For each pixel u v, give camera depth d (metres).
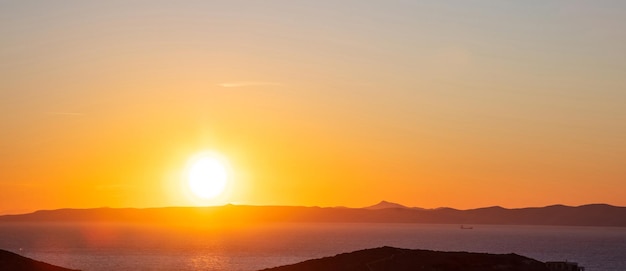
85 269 154.00
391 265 87.88
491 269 86.88
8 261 93.00
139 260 179.62
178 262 174.00
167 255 199.50
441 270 85.88
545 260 196.75
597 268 173.00
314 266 91.88
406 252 93.38
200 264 167.88
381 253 94.00
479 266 87.81
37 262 96.19
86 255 197.88
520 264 89.69
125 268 156.50
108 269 154.12
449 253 92.81
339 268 89.12
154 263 170.62
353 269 88.19
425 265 87.19
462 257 90.81
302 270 90.94
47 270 92.81
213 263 171.00
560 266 90.19
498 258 91.25
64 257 190.50
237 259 184.75
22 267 91.62
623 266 179.50
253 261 178.12
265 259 185.25
